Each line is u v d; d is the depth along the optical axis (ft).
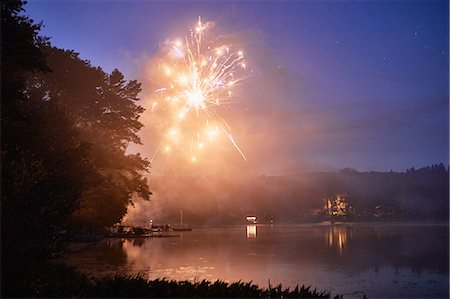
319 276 72.64
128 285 37.19
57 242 48.11
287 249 126.21
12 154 54.80
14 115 65.87
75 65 125.08
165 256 101.55
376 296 57.00
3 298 36.27
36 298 35.96
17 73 71.20
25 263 43.65
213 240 173.58
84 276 43.60
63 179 53.72
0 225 43.83
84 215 128.26
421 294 58.70
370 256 104.68
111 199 136.46
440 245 138.82
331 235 209.26
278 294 36.73
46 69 68.33
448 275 74.02
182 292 36.01
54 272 44.96
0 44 61.72
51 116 84.02
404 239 170.09
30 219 45.52
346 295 57.31
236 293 36.17
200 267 81.20
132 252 111.45
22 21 67.92
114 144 141.18
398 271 79.00
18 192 45.29
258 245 142.41
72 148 82.64
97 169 122.31
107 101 135.64
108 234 206.59
